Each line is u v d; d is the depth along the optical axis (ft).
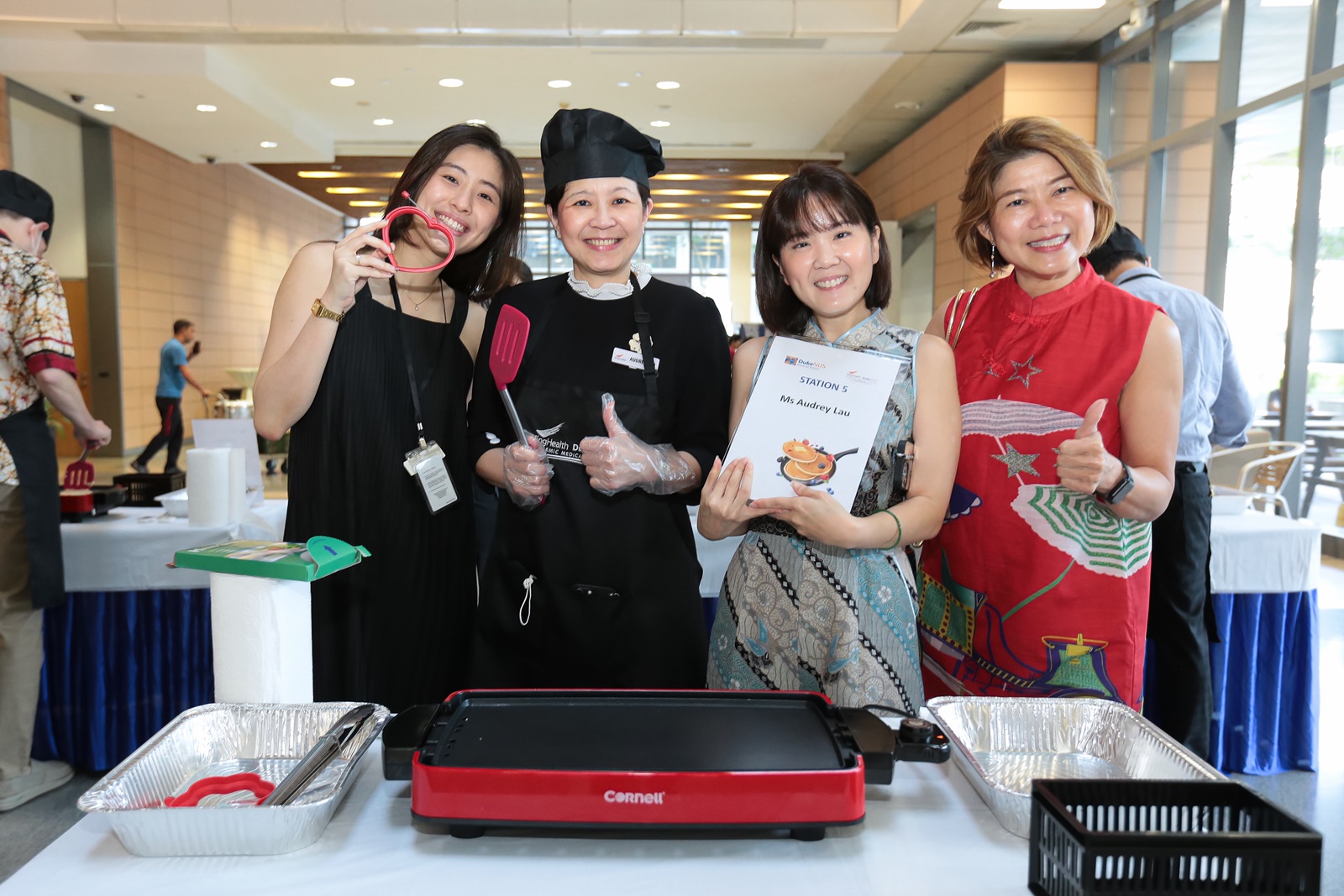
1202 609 7.06
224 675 3.10
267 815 2.41
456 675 5.32
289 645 3.07
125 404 33.73
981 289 4.89
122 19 20.67
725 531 4.23
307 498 4.93
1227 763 8.46
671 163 31.91
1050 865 2.25
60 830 7.28
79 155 32.01
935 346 4.25
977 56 22.49
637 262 4.83
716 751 2.60
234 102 25.39
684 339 4.72
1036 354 4.46
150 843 2.43
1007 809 2.56
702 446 4.61
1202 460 7.02
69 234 32.09
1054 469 4.33
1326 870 6.80
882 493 4.12
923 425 4.16
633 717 2.84
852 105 27.27
